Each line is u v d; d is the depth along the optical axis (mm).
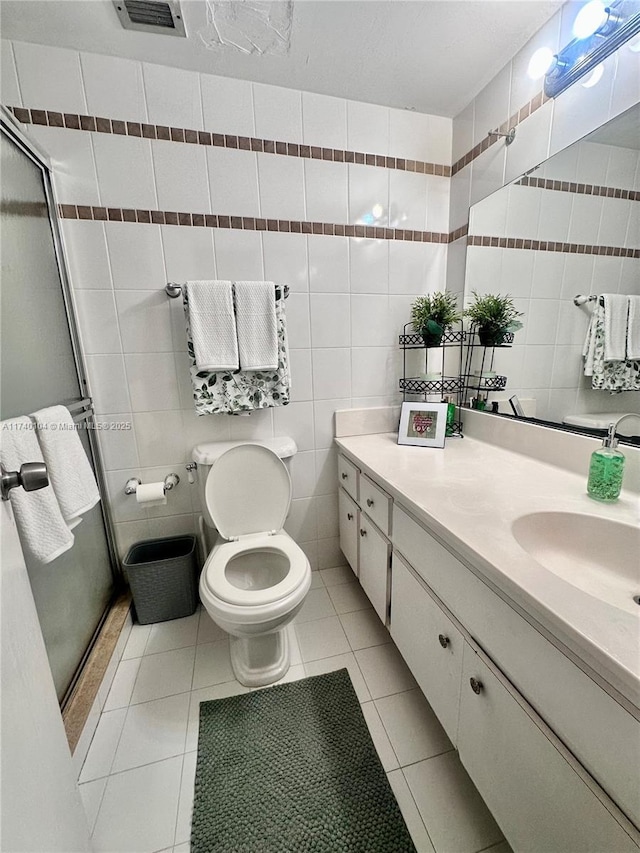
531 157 1220
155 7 1021
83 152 1245
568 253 1122
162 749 1014
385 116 1496
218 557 1257
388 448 1504
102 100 1229
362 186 1521
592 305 1061
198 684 1216
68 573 1203
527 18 1098
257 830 837
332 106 1430
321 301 1567
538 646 599
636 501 906
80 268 1317
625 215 945
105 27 1088
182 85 1276
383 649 1353
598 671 490
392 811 867
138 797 904
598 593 743
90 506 1086
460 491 1011
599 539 813
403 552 1088
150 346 1428
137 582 1445
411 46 1189
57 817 600
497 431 1456
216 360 1351
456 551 826
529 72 1175
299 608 1105
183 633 1448
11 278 1018
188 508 1609
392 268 1627
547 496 958
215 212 1381
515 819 680
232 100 1328
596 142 1006
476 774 797
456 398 1734
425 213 1623
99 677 1151
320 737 1038
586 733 521
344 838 820
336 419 1684
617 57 934
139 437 1495
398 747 1009
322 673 1249
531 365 1296
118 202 1300
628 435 977
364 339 1659
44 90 1185
